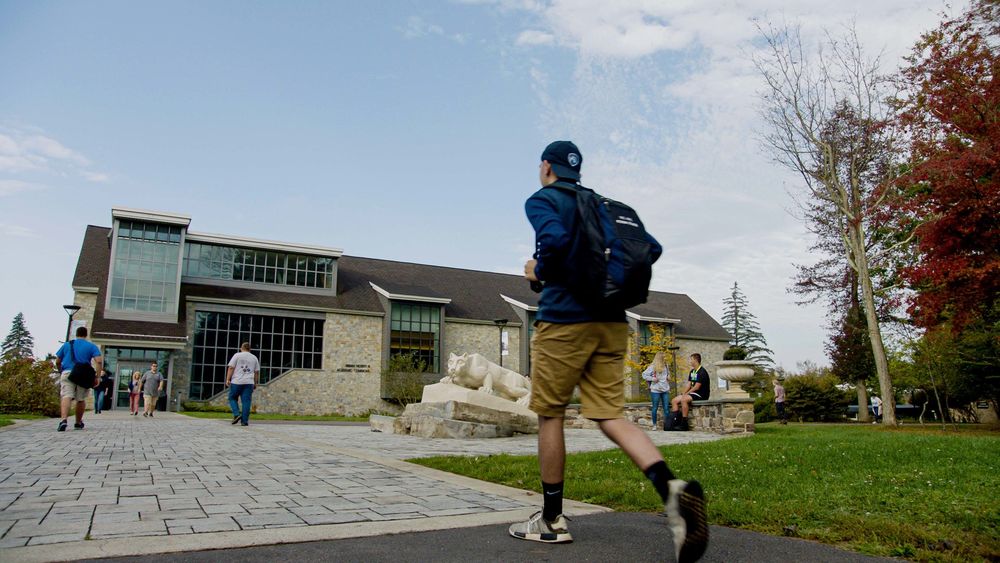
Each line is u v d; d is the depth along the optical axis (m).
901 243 21.06
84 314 28.16
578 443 10.23
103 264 30.66
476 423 11.82
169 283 29.55
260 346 31.44
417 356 34.97
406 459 7.07
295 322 32.44
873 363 26.28
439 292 38.56
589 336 2.87
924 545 3.06
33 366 20.12
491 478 5.46
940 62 14.87
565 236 2.72
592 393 2.92
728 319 64.25
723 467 6.00
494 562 2.69
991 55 14.16
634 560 2.76
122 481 4.82
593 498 4.46
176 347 27.70
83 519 3.38
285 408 30.97
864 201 20.11
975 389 18.97
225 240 32.12
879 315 24.36
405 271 40.50
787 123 20.95
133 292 28.89
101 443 8.26
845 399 29.34
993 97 13.56
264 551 2.80
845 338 26.55
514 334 38.34
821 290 26.67
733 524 3.65
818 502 4.14
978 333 17.56
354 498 4.26
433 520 3.55
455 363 13.34
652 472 2.63
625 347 2.98
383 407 33.56
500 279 44.06
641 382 39.44
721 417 13.25
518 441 10.99
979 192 12.79
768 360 62.34
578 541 3.12
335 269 34.72
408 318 35.16
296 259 34.03
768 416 29.27
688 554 2.40
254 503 3.97
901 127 18.53
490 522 3.53
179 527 3.22
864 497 4.29
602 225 2.76
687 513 2.39
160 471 5.45
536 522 3.12
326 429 14.30
